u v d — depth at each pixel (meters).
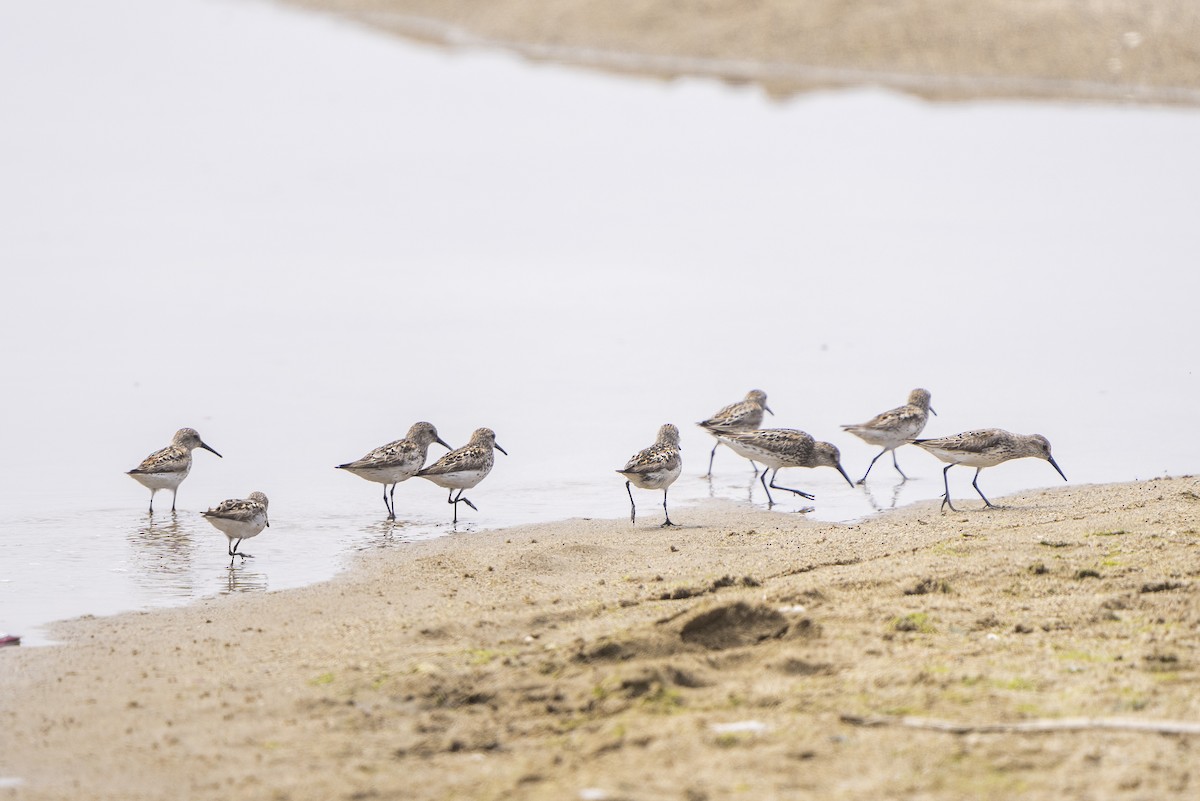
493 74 54.03
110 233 33.31
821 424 19.05
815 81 49.59
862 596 11.10
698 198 37.12
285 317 25.83
